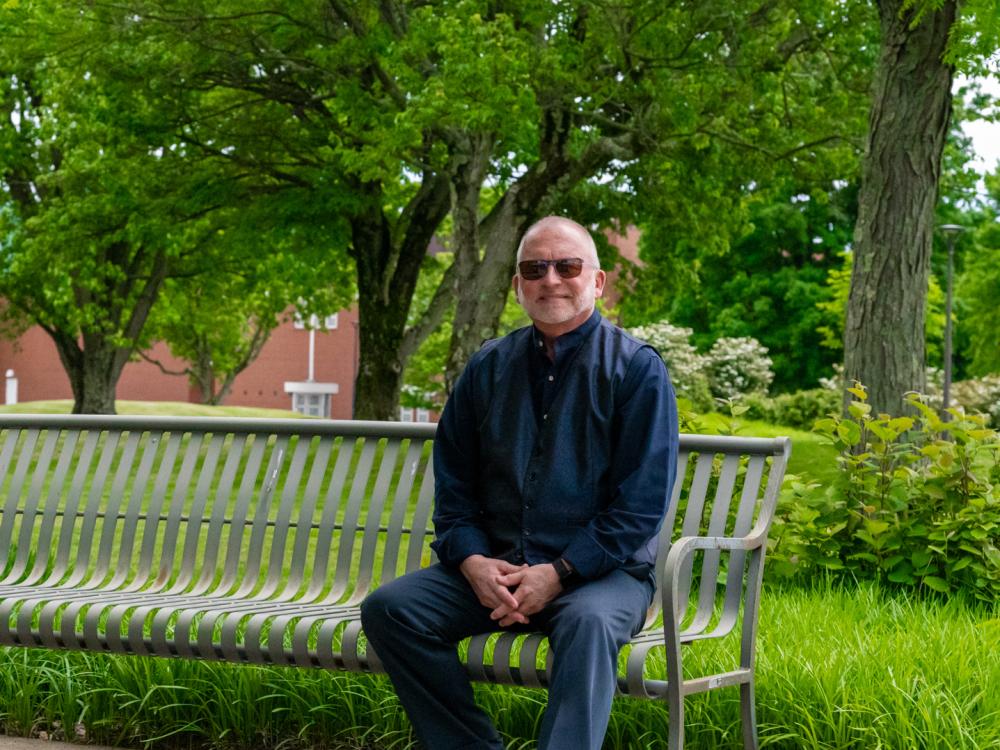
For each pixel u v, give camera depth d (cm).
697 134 1747
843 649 450
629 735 412
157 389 5675
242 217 2072
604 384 380
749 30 1597
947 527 651
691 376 3372
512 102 1370
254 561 482
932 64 859
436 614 373
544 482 381
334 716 434
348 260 2422
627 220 2141
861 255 879
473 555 378
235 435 502
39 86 2520
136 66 1748
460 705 371
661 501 373
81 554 509
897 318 864
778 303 4341
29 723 458
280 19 1720
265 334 4638
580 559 365
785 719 405
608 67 1662
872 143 879
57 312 2680
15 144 2589
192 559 491
